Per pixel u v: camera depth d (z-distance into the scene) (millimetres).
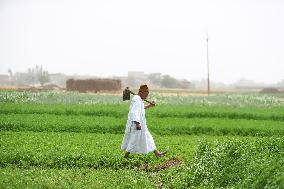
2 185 12859
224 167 14203
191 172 15211
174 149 20250
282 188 10648
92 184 13742
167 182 14961
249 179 12031
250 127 29516
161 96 72938
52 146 19781
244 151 14445
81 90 106875
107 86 107938
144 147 18000
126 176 15180
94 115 38219
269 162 12391
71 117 33156
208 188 13344
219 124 31016
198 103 62062
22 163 16562
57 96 64688
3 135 23391
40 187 12969
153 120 33062
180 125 29828
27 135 23859
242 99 72562
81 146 20047
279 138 15805
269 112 42156
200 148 17047
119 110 39406
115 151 18922
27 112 37906
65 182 13820
